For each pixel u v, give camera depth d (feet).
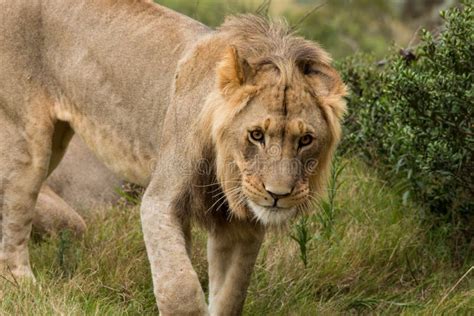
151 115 30.48
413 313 31.60
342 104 27.55
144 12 31.76
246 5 51.44
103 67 31.65
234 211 28.27
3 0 33.01
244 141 26.73
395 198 37.78
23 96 32.86
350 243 35.45
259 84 26.71
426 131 34.09
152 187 29.14
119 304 31.68
